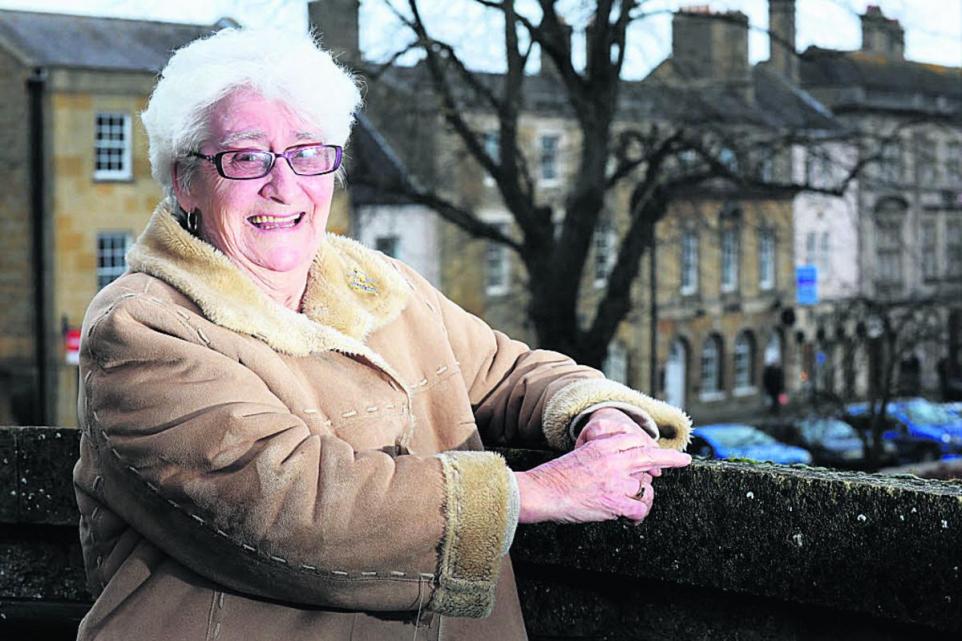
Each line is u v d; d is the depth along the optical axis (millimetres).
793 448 25062
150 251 2016
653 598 2354
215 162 2004
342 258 2188
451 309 2373
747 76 19422
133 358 1855
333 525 1780
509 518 1842
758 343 43625
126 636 1896
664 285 40375
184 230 2025
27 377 31469
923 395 23141
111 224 32312
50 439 2785
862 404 26109
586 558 2342
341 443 1848
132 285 1977
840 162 18438
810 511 2080
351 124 2121
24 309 31594
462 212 18516
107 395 1860
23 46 31406
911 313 22062
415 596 1835
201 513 1814
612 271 18859
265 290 2084
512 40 16297
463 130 17625
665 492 2238
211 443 1802
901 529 1980
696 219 19734
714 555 2189
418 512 1801
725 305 42469
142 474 1835
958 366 36188
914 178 43406
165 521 1864
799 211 41656
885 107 38344
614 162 21641
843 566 2045
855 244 44906
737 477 2154
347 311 2105
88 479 1947
